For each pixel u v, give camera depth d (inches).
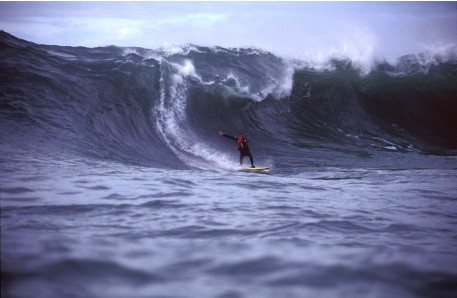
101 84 692.1
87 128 581.0
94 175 340.8
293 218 223.8
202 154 664.4
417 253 162.2
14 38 754.8
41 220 187.6
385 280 130.3
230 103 833.5
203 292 115.8
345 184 404.5
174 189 297.6
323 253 156.3
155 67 783.1
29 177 304.7
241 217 220.2
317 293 119.5
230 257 146.0
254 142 786.8
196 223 200.5
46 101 601.0
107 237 164.7
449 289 125.3
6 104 564.1
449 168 615.5
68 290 110.3
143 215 212.1
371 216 240.8
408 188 379.6
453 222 237.9
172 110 737.6
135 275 123.7
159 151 625.3
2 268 119.0
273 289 120.6
